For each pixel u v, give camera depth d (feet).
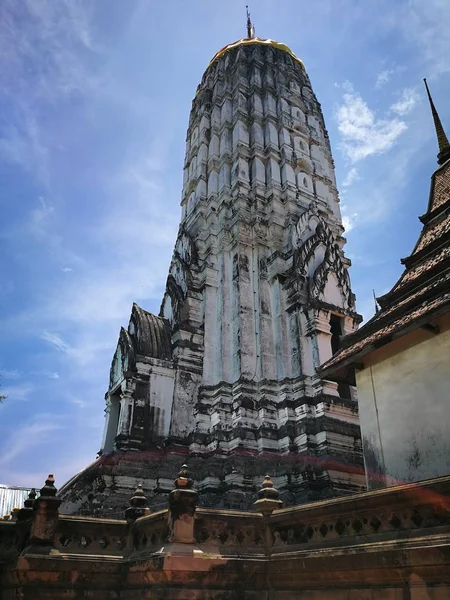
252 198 130.62
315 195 140.15
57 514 41.09
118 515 81.15
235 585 35.96
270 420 98.27
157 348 112.68
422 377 46.42
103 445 109.70
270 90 153.38
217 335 114.83
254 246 122.72
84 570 39.24
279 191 133.39
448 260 49.16
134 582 38.01
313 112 160.76
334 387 98.68
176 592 33.40
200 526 38.29
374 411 50.90
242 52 163.53
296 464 89.86
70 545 41.57
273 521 39.78
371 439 50.34
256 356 107.76
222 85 161.17
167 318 123.75
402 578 27.14
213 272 123.75
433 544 25.75
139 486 48.08
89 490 89.04
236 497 85.81
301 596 33.99
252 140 141.79
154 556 35.83
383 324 51.72
